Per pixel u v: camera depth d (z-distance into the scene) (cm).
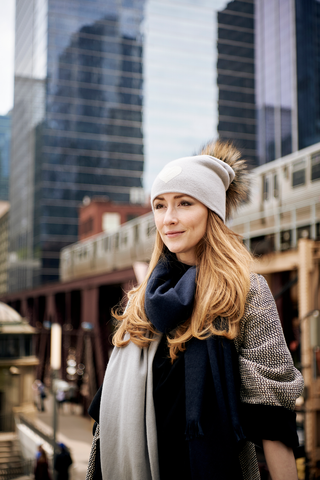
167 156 5366
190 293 106
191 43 5603
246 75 5719
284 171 879
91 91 5234
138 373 109
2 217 9138
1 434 2012
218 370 100
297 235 851
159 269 117
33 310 3331
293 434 96
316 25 5653
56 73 5147
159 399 107
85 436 1892
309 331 712
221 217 116
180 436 104
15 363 2088
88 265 2212
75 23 5259
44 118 5053
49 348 2847
